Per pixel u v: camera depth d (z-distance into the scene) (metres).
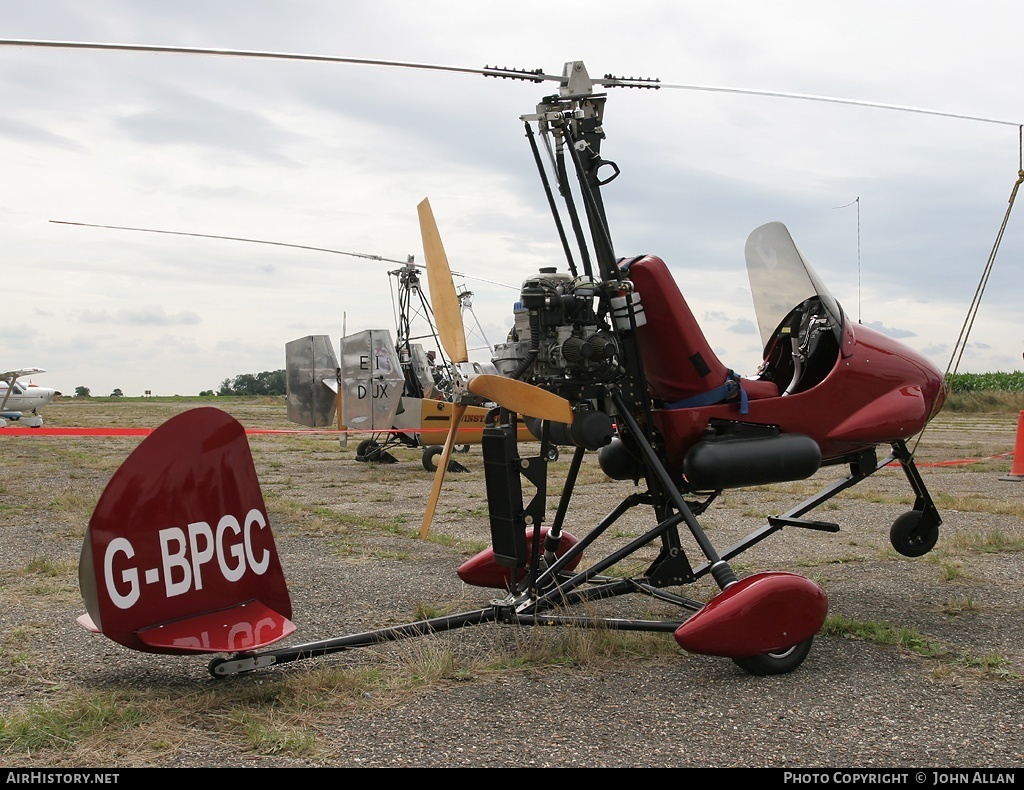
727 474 4.29
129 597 3.33
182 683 3.57
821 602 3.76
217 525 3.59
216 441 3.58
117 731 3.02
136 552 3.36
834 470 12.85
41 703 3.33
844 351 4.70
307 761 2.78
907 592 5.26
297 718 3.16
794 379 4.86
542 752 2.87
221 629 3.52
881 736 3.00
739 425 4.47
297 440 21.61
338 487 11.35
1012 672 3.70
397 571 5.93
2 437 23.06
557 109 4.23
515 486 4.25
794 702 3.37
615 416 4.48
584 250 4.34
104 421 29.70
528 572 4.40
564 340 4.11
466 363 4.23
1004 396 31.31
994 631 4.38
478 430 13.86
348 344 14.01
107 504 3.28
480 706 3.31
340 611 4.84
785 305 5.14
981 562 6.11
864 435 4.68
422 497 10.27
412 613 4.79
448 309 4.32
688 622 3.63
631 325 4.27
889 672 3.75
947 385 5.18
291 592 5.29
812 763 2.78
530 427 4.64
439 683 3.58
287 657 3.68
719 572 4.01
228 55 3.27
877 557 6.33
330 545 6.96
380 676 3.64
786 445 4.44
